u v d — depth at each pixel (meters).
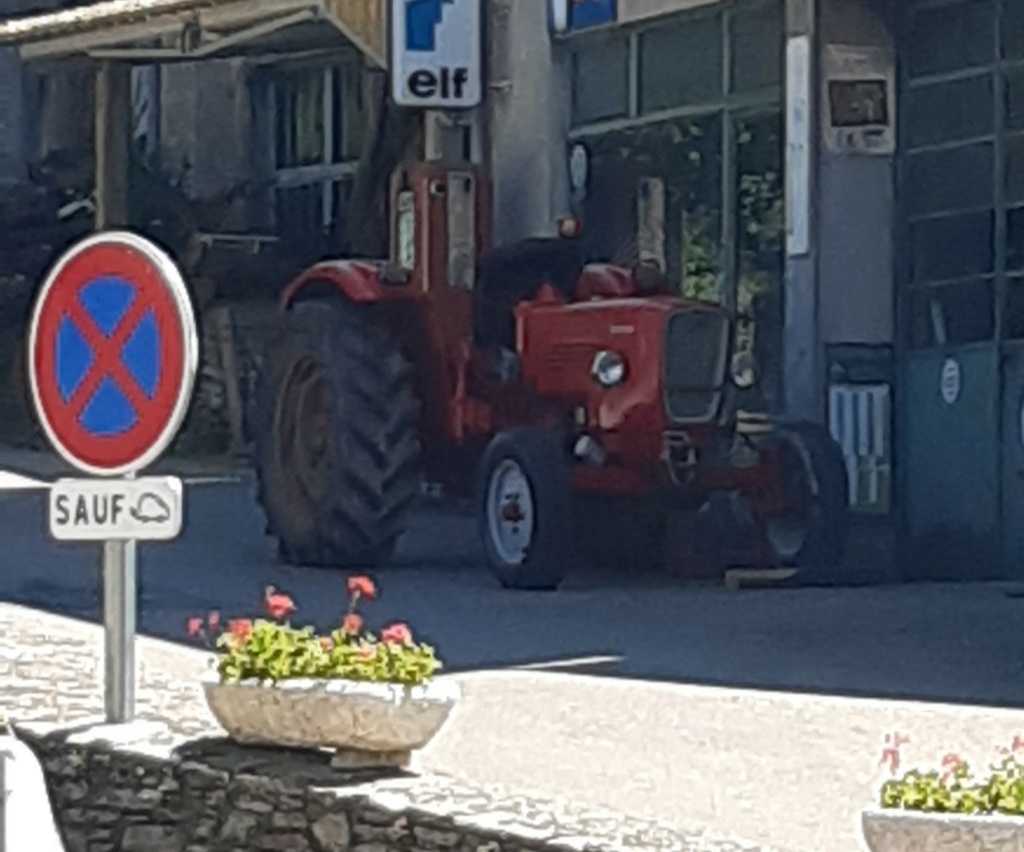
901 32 19.34
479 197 18.77
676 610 16.19
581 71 22.53
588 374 17.67
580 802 9.33
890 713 12.02
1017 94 18.45
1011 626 15.39
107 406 9.32
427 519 21.33
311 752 9.00
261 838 8.85
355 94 27.16
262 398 18.94
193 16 24.42
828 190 19.25
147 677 11.56
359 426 18.30
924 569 18.89
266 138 28.55
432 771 9.52
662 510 17.98
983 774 9.66
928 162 19.14
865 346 19.23
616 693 12.66
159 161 29.55
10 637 13.35
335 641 9.22
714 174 20.89
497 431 18.44
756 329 20.36
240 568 18.56
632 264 19.69
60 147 32.16
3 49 33.25
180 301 9.15
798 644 14.58
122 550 9.59
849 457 19.12
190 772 9.11
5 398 28.72
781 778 10.36
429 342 18.69
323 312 18.64
